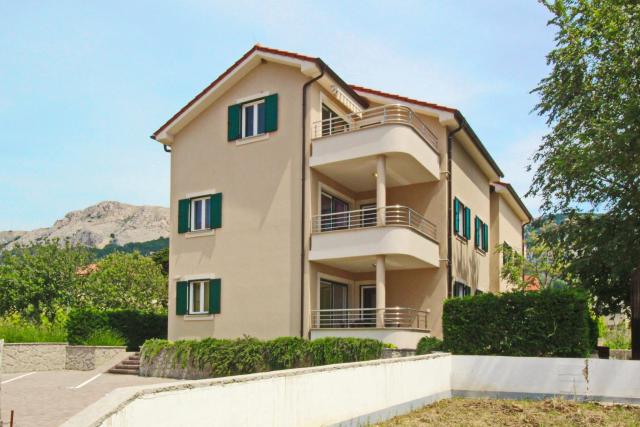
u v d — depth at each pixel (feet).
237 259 69.62
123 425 18.21
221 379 23.24
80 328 74.69
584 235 58.95
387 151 62.64
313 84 67.72
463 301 48.93
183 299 73.26
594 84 60.90
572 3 64.13
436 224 71.67
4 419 35.76
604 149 54.29
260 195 69.15
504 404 42.45
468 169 81.56
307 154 66.59
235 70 71.20
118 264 129.39
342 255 63.16
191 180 75.41
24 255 118.93
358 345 52.49
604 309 64.34
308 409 29.04
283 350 56.29
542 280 85.81
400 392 39.09
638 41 57.21
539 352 45.44
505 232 101.50
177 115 75.97
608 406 41.22
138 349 79.87
